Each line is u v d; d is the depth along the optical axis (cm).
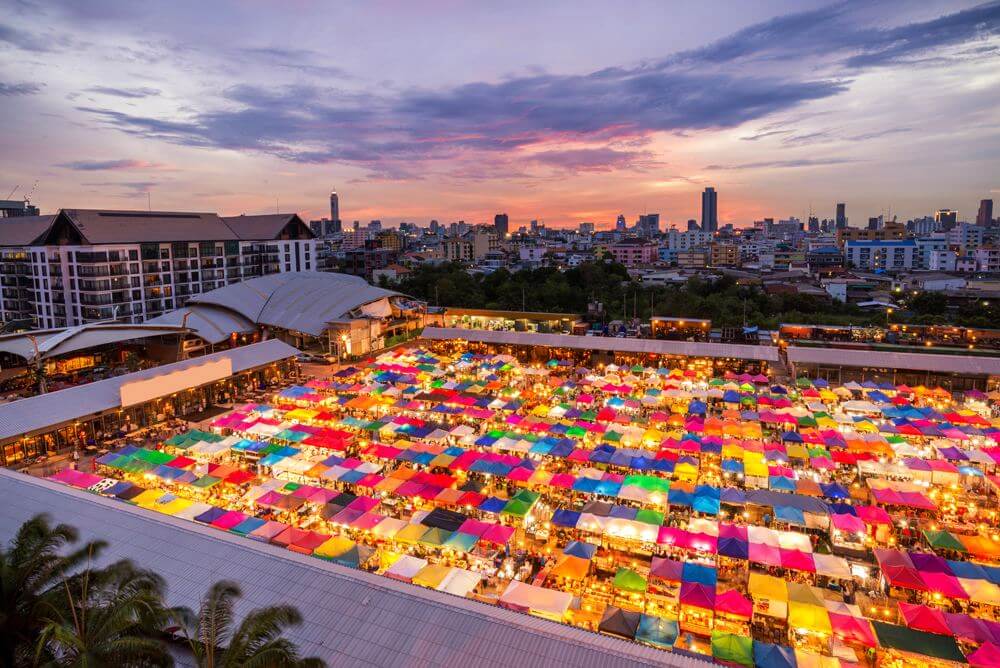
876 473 5066
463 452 5416
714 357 9250
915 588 3422
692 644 3134
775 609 3269
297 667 2038
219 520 4091
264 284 12094
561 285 15800
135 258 12256
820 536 4362
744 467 5066
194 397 7550
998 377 7906
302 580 2938
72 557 2594
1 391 8138
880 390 7531
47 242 11819
